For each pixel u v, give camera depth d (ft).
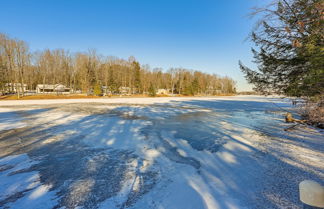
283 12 12.37
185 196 7.88
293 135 19.22
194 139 17.57
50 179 9.36
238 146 15.39
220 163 11.68
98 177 9.62
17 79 89.56
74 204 7.27
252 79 20.22
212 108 49.57
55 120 26.96
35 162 11.59
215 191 8.28
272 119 30.89
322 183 8.73
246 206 7.15
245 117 33.12
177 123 26.12
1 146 14.78
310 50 11.42
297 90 15.08
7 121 25.85
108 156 12.82
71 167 10.88
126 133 19.67
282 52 16.40
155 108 47.06
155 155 13.14
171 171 10.46
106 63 125.59
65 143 15.76
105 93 119.85
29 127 22.04
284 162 11.69
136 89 153.38
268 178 9.49
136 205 7.23
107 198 7.71
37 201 7.45
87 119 28.19
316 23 9.80
